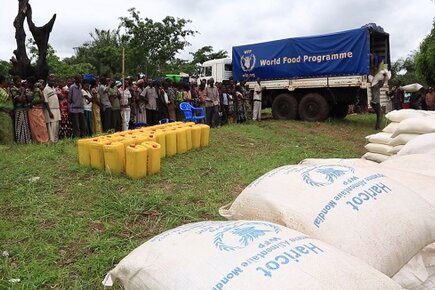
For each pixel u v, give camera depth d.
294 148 8.33
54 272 3.06
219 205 4.54
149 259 1.70
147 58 26.00
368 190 1.99
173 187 5.22
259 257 1.50
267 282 1.40
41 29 10.27
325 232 1.85
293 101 13.39
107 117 9.00
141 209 4.33
